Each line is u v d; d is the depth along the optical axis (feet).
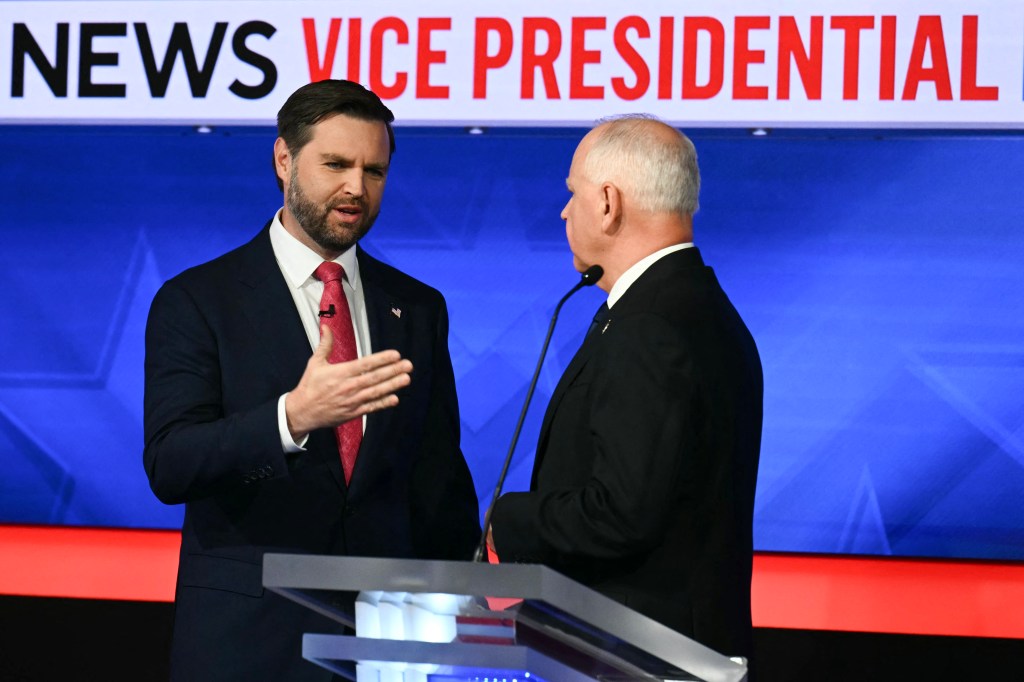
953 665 40.47
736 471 25.13
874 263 41.09
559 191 42.45
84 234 43.45
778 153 41.55
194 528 29.66
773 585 41.27
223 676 28.40
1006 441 40.37
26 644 43.32
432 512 31.55
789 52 41.57
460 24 42.93
